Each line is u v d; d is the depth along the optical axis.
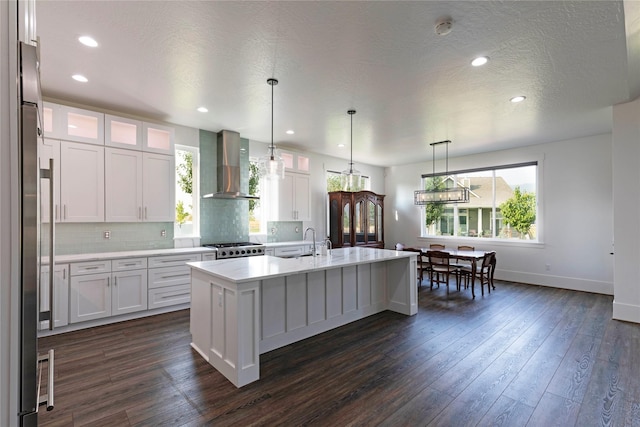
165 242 4.62
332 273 3.61
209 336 2.74
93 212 3.81
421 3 1.99
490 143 5.76
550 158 5.69
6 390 0.78
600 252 5.17
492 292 5.29
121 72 2.98
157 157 4.35
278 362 2.76
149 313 4.02
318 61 2.75
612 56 2.64
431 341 3.21
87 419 1.98
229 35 2.36
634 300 3.75
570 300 4.74
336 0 1.97
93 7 2.04
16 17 0.82
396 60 2.73
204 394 2.26
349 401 2.17
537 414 2.03
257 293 2.48
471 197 6.88
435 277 6.69
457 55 2.64
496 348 3.03
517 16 2.12
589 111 4.02
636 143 3.68
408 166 7.96
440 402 2.16
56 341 3.20
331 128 4.80
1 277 0.76
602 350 2.97
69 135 3.65
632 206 3.73
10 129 0.79
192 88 3.33
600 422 1.95
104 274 3.66
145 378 2.47
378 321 3.85
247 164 5.53
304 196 6.30
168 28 2.27
